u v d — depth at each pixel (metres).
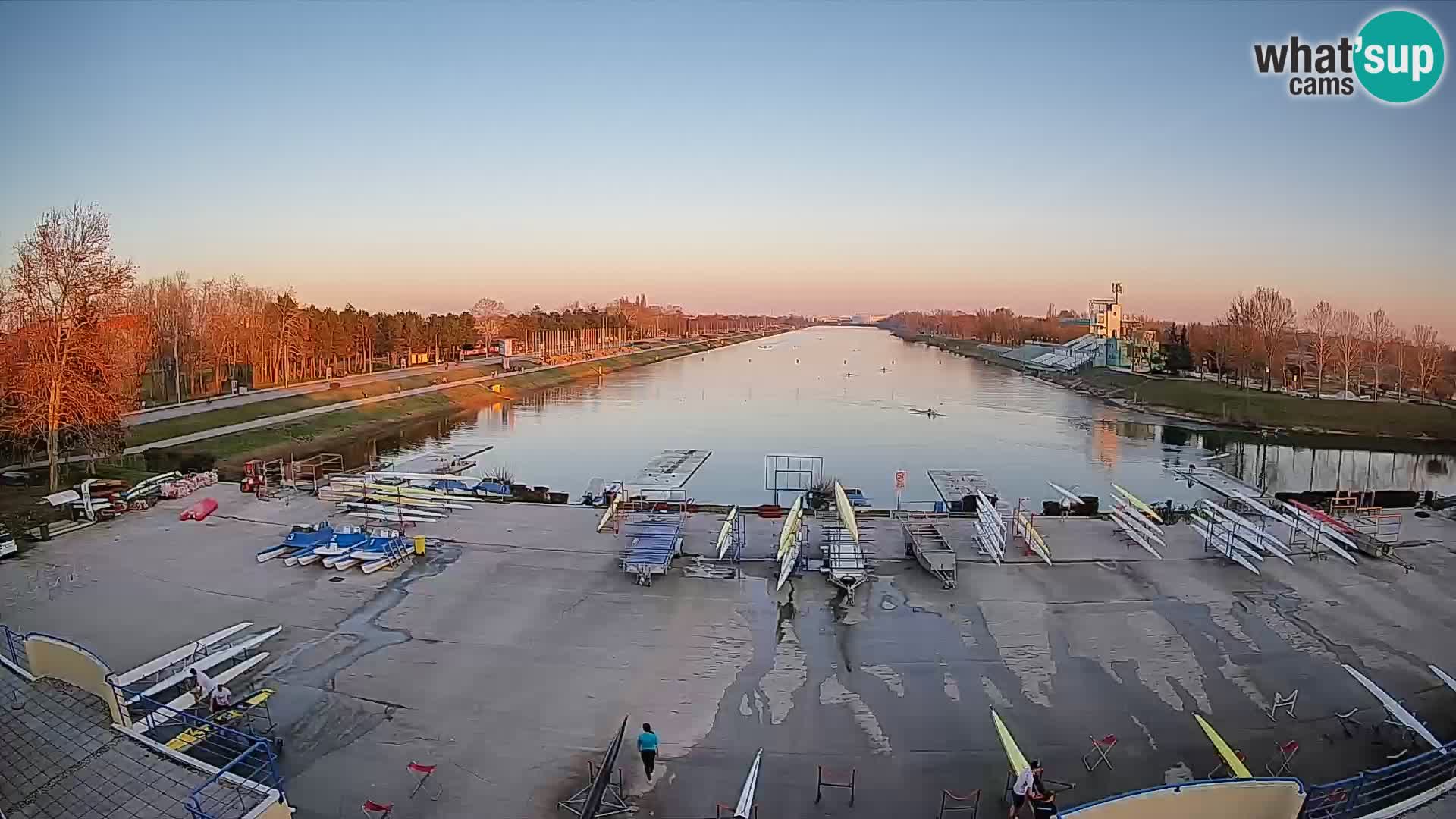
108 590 27.05
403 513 36.25
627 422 84.31
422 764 17.27
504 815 15.68
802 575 28.94
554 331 189.75
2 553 30.09
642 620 24.92
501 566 29.59
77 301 41.41
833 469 58.62
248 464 42.72
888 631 24.19
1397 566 29.84
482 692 20.41
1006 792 16.55
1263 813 13.42
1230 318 109.50
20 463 45.78
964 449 68.25
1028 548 32.09
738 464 60.41
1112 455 66.75
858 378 138.88
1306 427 82.12
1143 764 17.45
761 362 181.00
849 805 16.08
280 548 31.16
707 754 17.78
